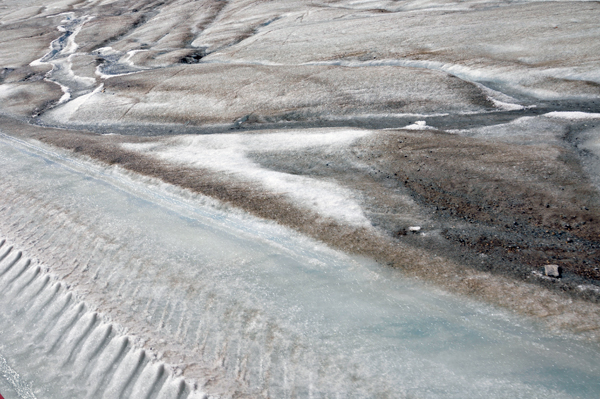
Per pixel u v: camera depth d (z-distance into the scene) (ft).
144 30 188.03
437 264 35.76
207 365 30.81
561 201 42.63
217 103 89.71
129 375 31.89
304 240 40.55
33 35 203.62
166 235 43.98
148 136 75.36
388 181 49.85
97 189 54.85
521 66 86.84
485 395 26.25
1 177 61.16
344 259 37.68
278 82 95.61
